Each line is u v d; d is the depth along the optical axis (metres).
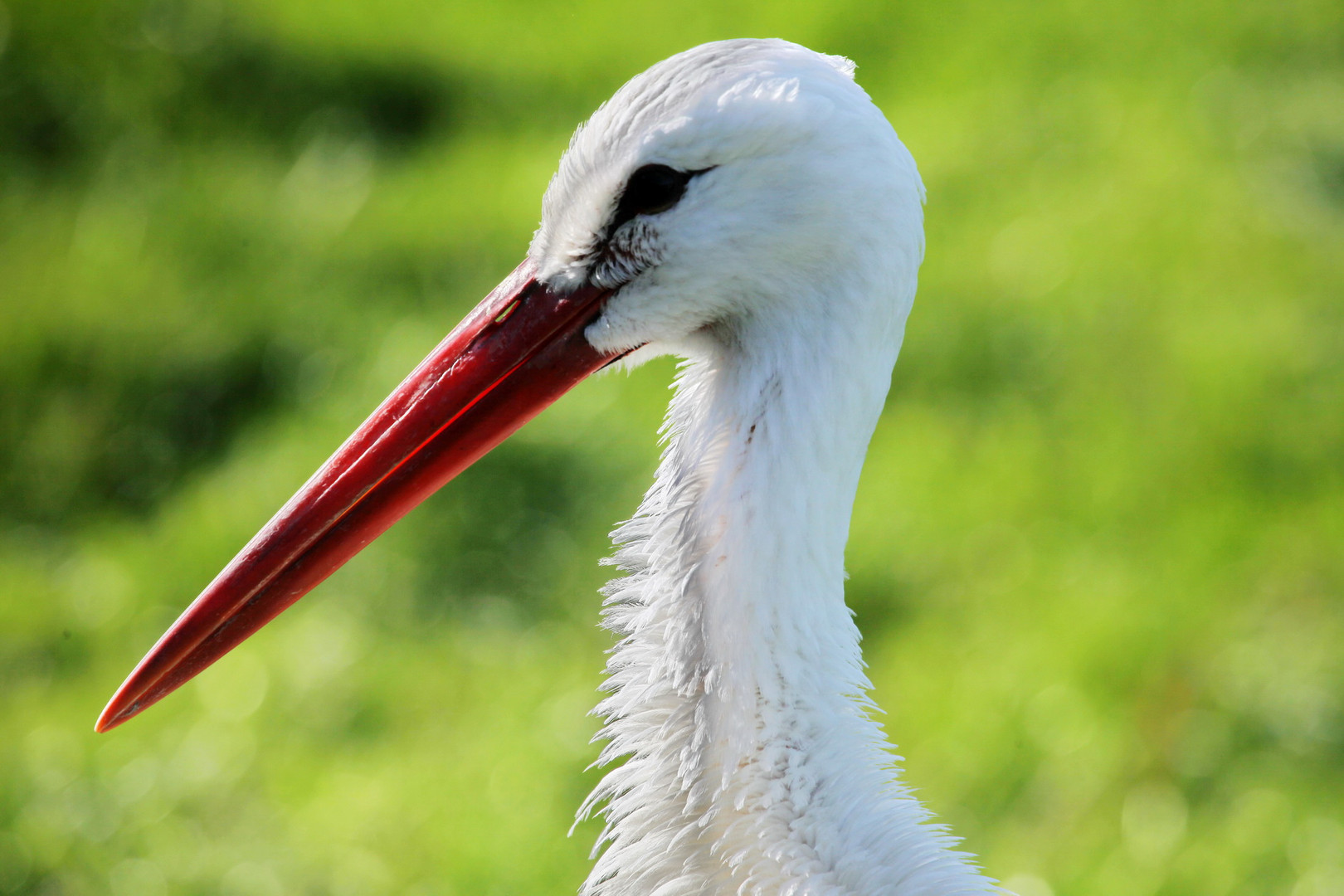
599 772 7.64
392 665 8.27
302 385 10.22
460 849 7.31
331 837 7.38
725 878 3.70
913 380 10.01
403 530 8.93
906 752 7.82
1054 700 7.87
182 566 8.89
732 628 3.67
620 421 9.59
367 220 11.63
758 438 3.70
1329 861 6.87
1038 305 10.26
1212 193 10.98
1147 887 6.94
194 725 8.02
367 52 13.25
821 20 13.97
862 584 8.77
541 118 13.18
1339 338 9.65
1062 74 12.99
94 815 7.52
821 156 3.57
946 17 13.85
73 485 9.73
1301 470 8.88
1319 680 7.68
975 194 11.50
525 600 8.61
